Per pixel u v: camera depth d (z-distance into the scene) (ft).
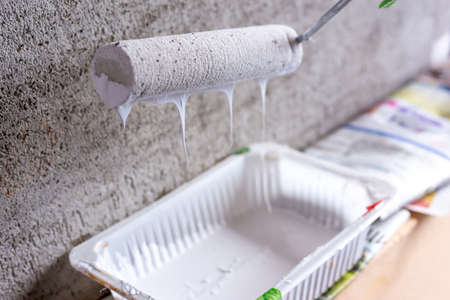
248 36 1.82
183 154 2.64
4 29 1.70
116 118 2.20
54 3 1.81
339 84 3.72
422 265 2.54
